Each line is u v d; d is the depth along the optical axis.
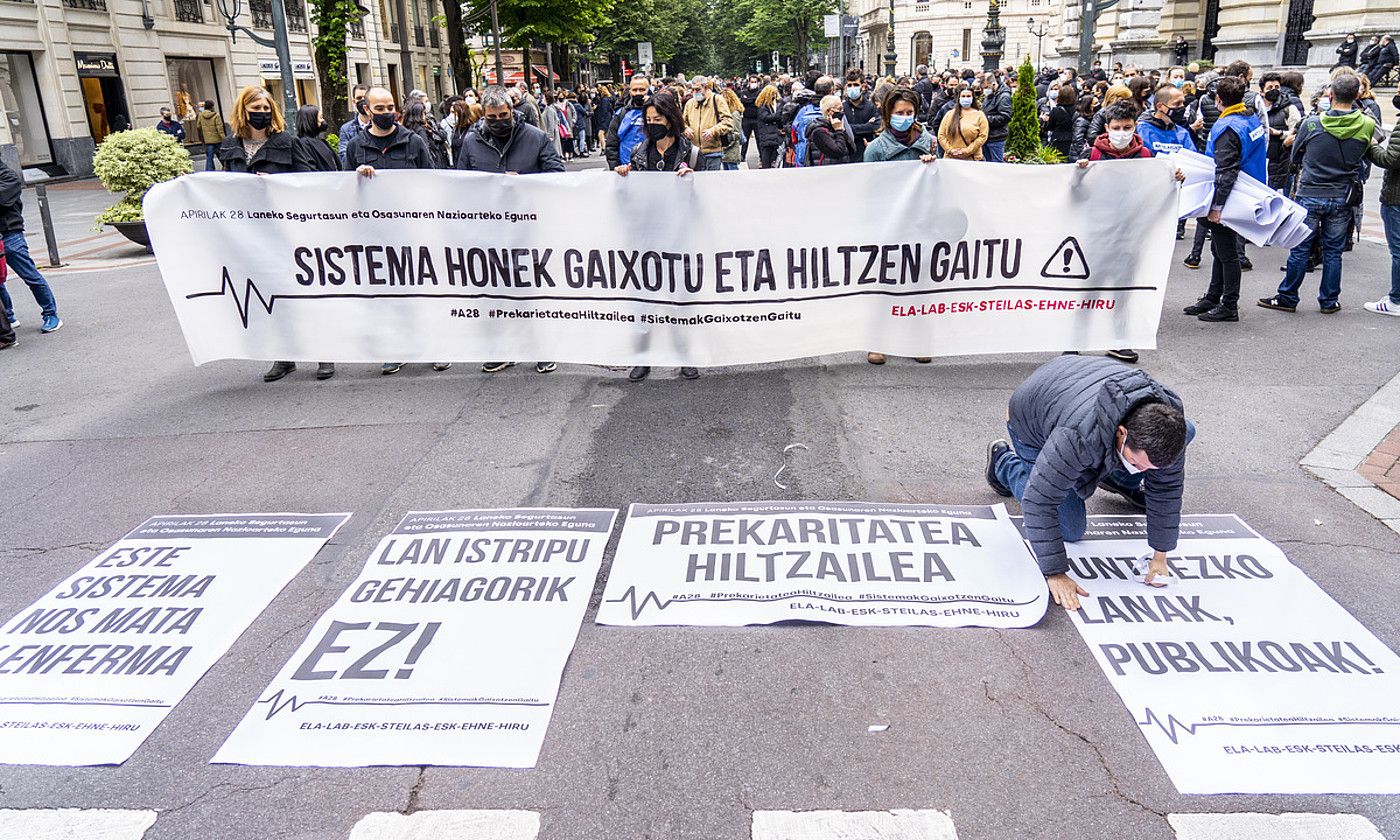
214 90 30.36
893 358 6.24
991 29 22.38
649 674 3.03
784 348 5.81
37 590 3.66
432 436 5.13
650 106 5.80
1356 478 4.30
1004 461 3.95
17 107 22.81
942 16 64.06
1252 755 2.61
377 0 40.16
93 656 3.21
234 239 5.78
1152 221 5.57
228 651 3.23
